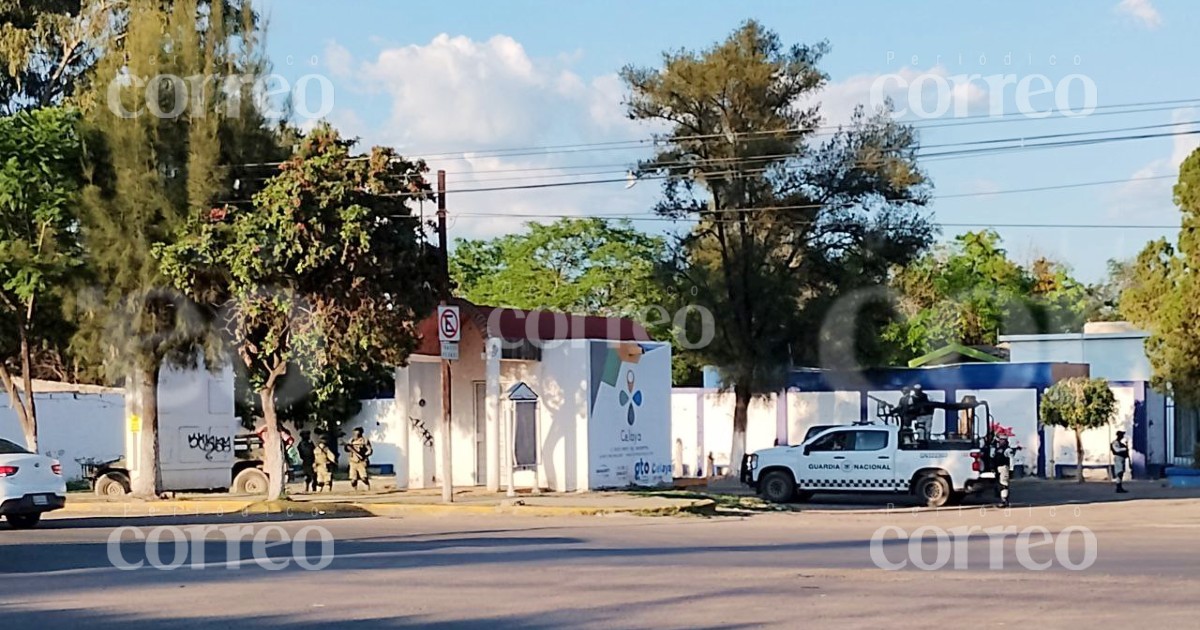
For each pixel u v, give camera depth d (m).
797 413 42.34
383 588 13.95
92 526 22.88
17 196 27.36
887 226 38.22
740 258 37.66
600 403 31.38
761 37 37.62
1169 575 14.99
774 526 23.22
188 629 11.36
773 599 12.93
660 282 38.81
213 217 26.81
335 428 42.38
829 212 38.03
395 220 26.89
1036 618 11.66
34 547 18.72
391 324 27.06
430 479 32.78
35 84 43.41
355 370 32.00
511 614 12.07
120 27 40.25
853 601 12.77
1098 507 28.98
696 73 37.12
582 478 30.67
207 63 28.52
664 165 37.91
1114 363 45.94
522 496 28.73
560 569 15.65
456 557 17.16
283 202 25.78
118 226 28.08
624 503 26.38
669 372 34.97
